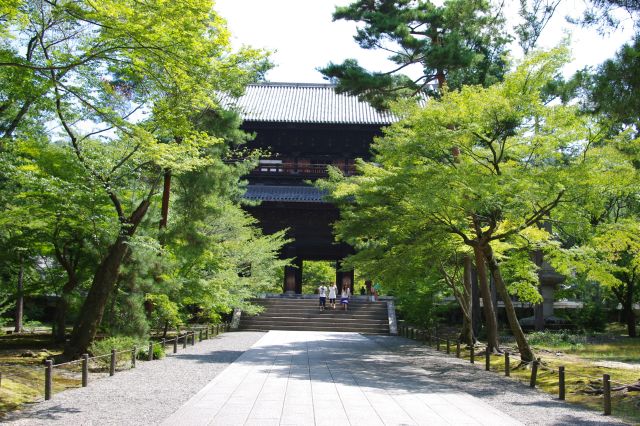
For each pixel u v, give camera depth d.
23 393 13.28
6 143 17.03
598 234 19.70
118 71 15.93
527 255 27.17
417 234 22.42
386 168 23.92
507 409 12.91
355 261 25.38
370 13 25.64
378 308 40.22
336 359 21.31
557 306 43.59
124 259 19.89
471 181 17.52
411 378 17.08
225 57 19.31
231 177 25.89
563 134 18.36
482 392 15.27
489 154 20.81
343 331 37.03
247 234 29.89
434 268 27.38
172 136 19.70
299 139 48.06
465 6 23.39
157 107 17.03
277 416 11.05
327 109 49.34
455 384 16.41
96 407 11.94
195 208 24.56
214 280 25.88
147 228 20.94
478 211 19.30
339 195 23.67
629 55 11.93
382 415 11.36
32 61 15.77
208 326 30.83
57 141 19.84
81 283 23.88
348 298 41.41
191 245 23.55
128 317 20.22
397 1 26.83
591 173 17.00
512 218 18.59
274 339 30.03
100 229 19.25
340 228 24.25
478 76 28.36
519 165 19.66
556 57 17.72
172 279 21.47
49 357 19.41
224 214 27.00
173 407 11.94
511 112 17.86
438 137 18.69
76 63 13.29
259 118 45.94
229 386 14.57
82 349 18.12
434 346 27.98
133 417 10.94
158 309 23.64
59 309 24.58
